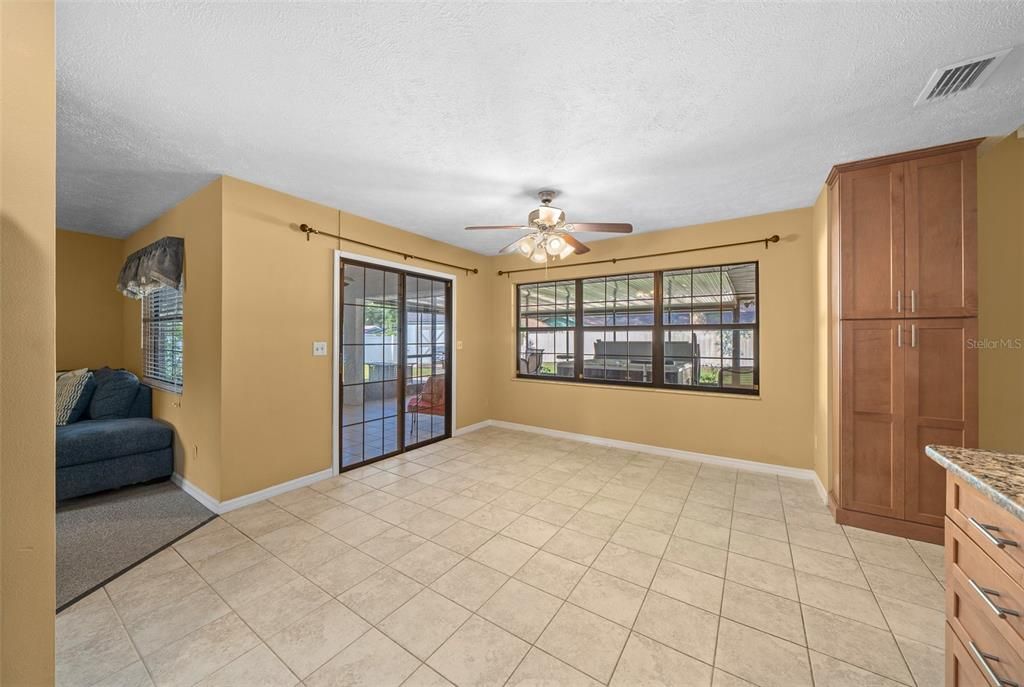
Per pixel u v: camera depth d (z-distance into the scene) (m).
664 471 3.73
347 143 2.36
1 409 0.86
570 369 5.06
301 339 3.31
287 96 1.90
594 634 1.71
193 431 3.11
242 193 2.92
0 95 0.86
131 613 1.82
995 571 0.97
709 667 1.54
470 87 1.84
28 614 0.90
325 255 3.49
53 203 0.94
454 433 4.94
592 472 3.70
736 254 3.84
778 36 1.52
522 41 1.54
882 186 2.55
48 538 0.92
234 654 1.59
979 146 2.39
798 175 2.84
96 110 2.01
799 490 3.27
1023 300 2.41
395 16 1.42
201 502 3.01
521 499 3.10
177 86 1.82
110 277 4.39
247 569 2.17
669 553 2.34
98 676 1.48
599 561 2.26
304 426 3.35
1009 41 1.53
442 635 1.70
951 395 2.39
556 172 2.77
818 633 1.71
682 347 4.32
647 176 2.85
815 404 3.45
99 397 3.62
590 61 1.66
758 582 2.06
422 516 2.81
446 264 4.81
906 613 1.83
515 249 3.15
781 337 3.63
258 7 1.37
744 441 3.81
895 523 2.53
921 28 1.47
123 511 2.87
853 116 2.08
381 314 4.08
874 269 2.57
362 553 2.33
